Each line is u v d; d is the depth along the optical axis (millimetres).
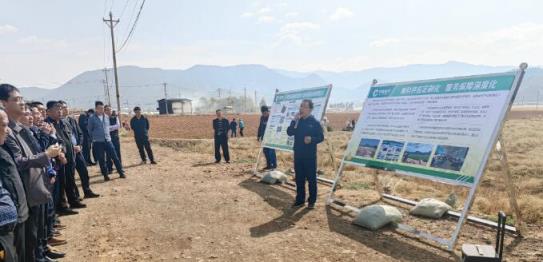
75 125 9742
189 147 22594
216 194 9062
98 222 6938
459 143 5730
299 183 7793
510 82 5309
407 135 6746
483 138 5402
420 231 5785
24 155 4207
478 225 6277
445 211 6879
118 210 7754
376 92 8000
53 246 5723
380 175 11820
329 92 9609
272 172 10523
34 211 4277
